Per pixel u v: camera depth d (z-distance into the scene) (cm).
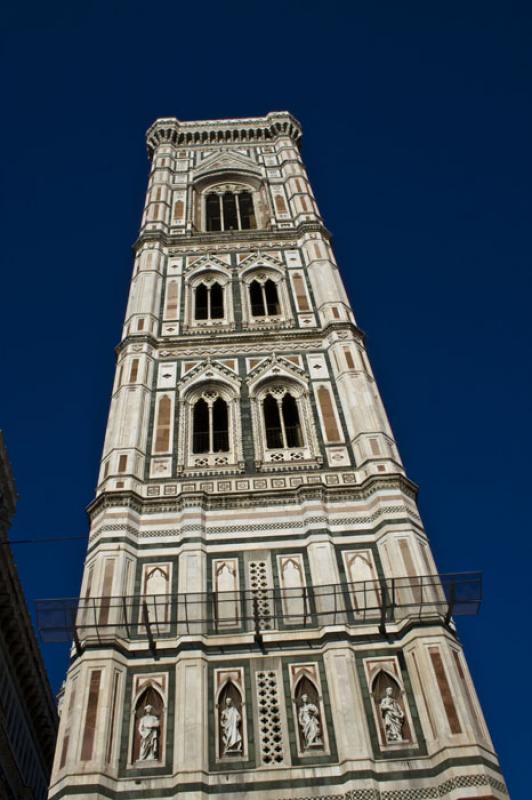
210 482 3700
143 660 2925
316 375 4356
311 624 3056
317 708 2770
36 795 4166
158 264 5438
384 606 2967
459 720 2641
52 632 2900
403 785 2525
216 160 7156
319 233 5697
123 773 2594
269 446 3969
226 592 3133
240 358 4516
